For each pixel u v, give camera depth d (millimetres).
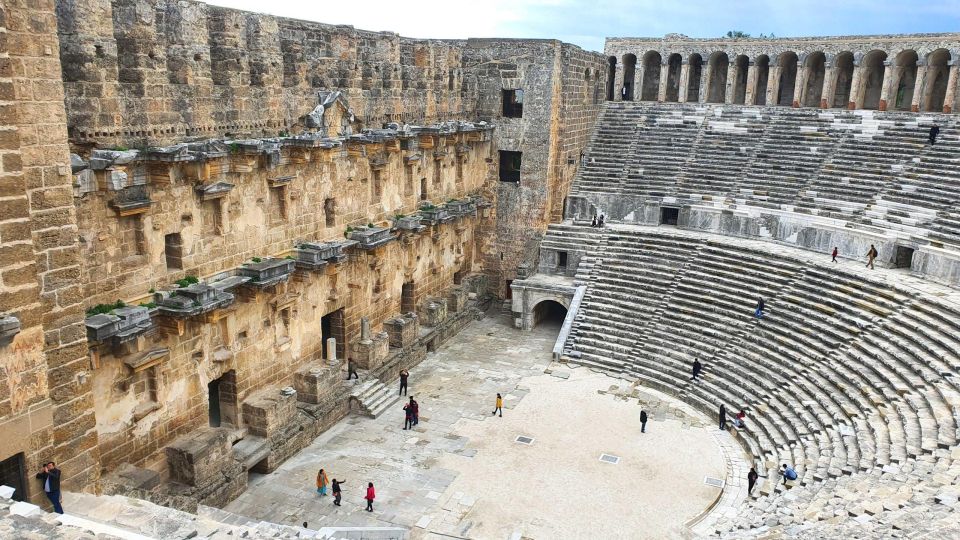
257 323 31219
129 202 24266
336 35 35688
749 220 48406
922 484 22297
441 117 46406
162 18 25203
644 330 43031
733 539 21484
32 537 12742
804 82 58438
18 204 16859
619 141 57469
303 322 34406
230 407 30797
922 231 41344
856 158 49375
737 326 40406
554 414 36562
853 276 39781
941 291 36750
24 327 17312
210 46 28500
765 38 58375
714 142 55000
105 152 22656
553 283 48344
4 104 16312
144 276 25453
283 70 32188
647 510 28562
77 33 22234
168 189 25906
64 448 19219
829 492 24422
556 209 52844
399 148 39719
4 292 16781
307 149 31391
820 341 36375
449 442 33500
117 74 23750
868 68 57812
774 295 41344
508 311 52656
